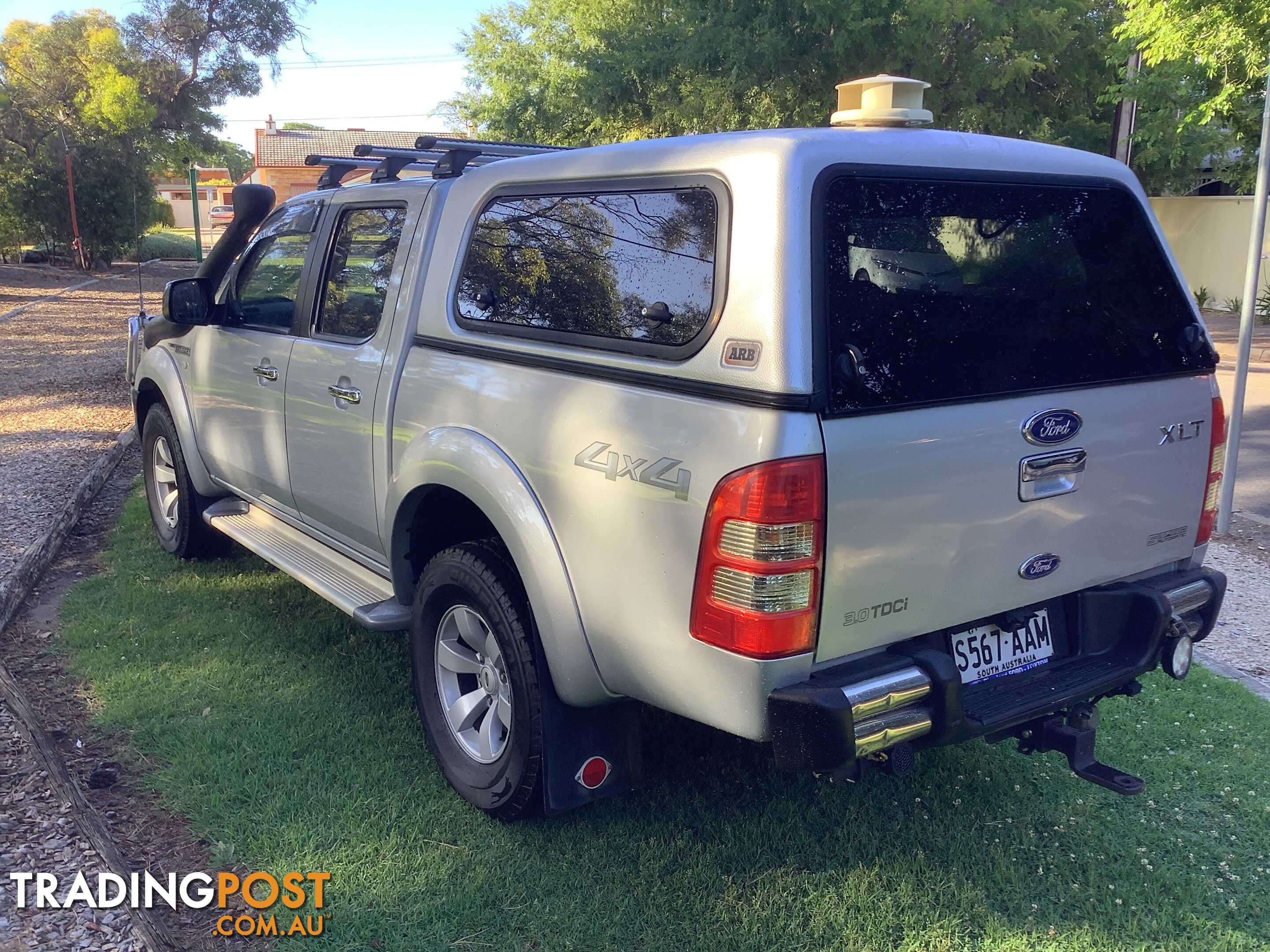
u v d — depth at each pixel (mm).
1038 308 2736
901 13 15828
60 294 22609
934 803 3350
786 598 2273
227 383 4535
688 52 17078
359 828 3105
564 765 2896
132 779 3354
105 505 6434
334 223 3949
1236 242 21188
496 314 3086
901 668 2459
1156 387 2988
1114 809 3365
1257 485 7945
